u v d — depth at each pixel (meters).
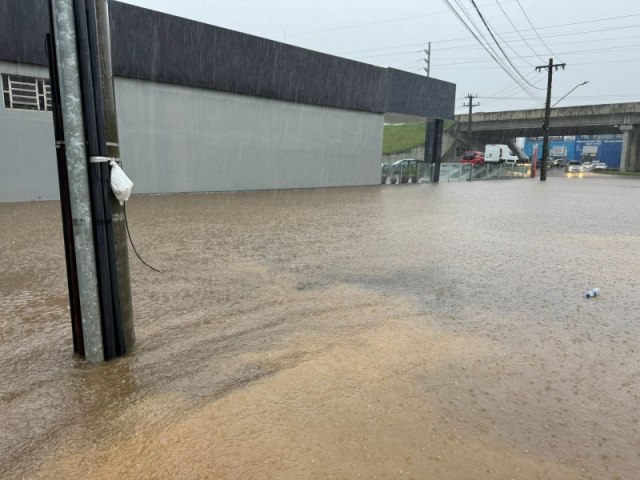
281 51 20.52
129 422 2.94
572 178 47.91
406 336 4.34
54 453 2.65
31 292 5.59
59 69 3.38
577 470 2.51
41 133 13.84
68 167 3.48
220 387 3.37
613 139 82.44
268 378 3.50
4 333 4.38
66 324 4.61
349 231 10.20
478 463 2.55
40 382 3.45
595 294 5.73
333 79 23.30
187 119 17.53
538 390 3.35
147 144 16.50
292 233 9.77
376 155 26.92
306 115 22.31
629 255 8.20
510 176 43.31
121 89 15.54
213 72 18.03
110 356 3.81
